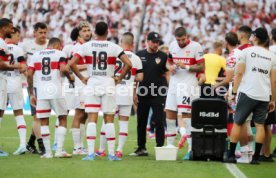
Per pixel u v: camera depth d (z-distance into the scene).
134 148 41.97
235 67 35.97
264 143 35.31
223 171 30.27
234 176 28.75
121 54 33.53
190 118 36.78
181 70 37.00
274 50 38.06
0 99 36.19
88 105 33.72
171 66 37.09
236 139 33.47
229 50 38.75
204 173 29.50
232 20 93.25
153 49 38.09
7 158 34.72
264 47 33.72
